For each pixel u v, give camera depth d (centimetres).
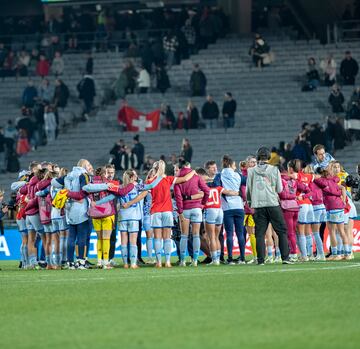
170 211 4478
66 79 9438
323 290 2934
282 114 8731
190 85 8981
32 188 4778
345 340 2002
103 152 8662
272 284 3162
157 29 9694
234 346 1945
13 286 3362
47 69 9488
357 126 8144
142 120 8744
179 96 9050
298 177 4653
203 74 8906
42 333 2198
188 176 4472
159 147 8562
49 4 9581
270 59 9194
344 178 4944
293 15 9806
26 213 4794
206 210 4572
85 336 2130
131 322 2325
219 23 9406
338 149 8006
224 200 4681
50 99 9262
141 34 9781
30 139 8769
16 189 4931
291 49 9325
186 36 9375
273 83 9025
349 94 8756
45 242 4803
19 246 6366
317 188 4822
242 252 4731
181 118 8612
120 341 2042
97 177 4484
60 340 2084
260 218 4284
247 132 8575
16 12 10975
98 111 9038
